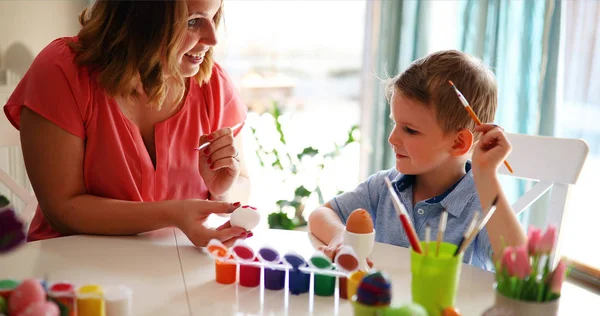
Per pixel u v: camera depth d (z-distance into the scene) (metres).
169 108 1.22
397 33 2.26
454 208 1.12
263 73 2.62
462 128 1.10
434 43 2.25
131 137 1.16
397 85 1.13
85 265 0.89
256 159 2.62
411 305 0.59
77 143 1.11
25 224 0.74
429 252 0.71
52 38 2.00
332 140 2.72
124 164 1.15
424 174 1.19
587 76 2.01
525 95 2.04
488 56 2.11
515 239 0.90
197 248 0.98
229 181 1.20
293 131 2.74
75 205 1.06
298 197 2.56
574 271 2.17
